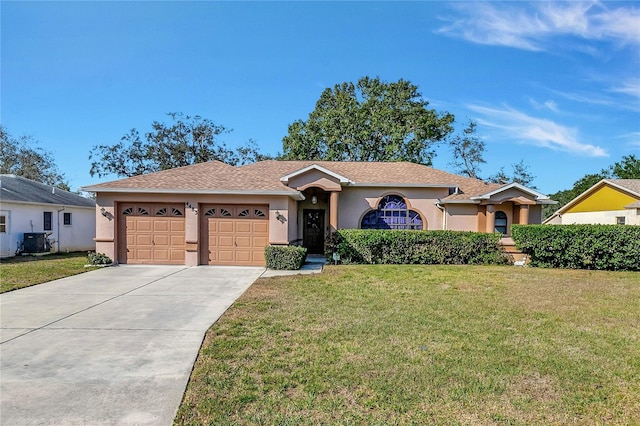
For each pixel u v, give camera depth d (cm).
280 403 374
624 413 361
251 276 1202
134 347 540
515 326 642
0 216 1831
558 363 479
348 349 525
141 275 1220
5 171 3853
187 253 1430
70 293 934
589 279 1145
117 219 1446
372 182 1822
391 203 1877
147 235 1450
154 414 355
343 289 963
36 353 516
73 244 2331
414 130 3359
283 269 1352
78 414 355
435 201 1862
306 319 679
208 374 443
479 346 539
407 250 1534
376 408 366
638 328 636
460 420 346
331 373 444
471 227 1805
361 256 1530
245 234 1452
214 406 368
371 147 3478
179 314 729
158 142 3319
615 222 2333
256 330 614
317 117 3653
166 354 512
